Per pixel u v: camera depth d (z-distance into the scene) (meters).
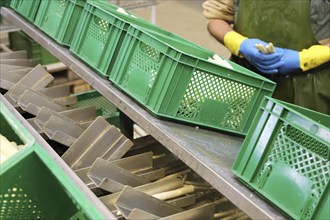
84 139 1.51
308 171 0.99
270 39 2.06
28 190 1.14
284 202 1.02
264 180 1.07
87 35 1.75
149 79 1.41
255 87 1.43
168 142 1.31
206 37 4.65
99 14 1.67
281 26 2.00
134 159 1.54
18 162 1.09
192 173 1.63
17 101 1.73
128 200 1.28
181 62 1.32
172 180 1.52
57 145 1.64
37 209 1.17
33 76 1.92
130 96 1.50
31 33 2.10
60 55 1.87
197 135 1.35
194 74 1.35
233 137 1.42
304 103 2.08
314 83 2.04
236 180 1.13
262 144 1.08
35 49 3.01
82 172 1.41
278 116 1.06
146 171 1.56
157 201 1.33
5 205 1.12
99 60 1.65
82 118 1.81
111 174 1.42
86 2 1.77
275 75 2.06
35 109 1.71
